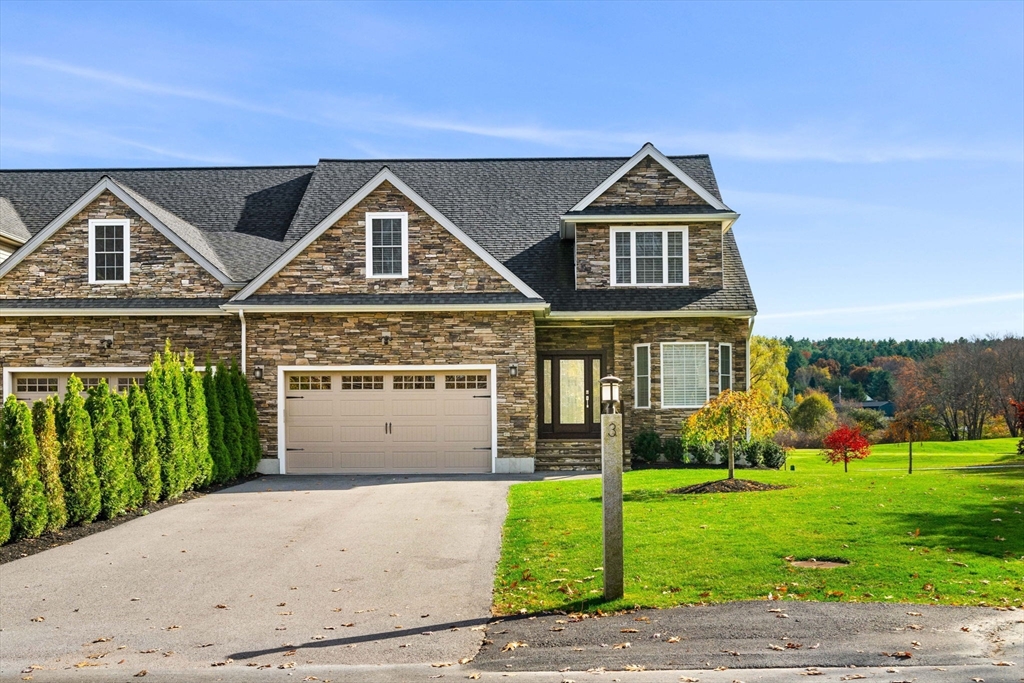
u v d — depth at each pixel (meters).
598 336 24.58
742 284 24.50
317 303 21.33
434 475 21.31
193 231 23.89
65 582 11.06
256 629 9.09
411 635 8.77
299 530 14.19
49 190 27.64
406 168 28.77
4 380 21.89
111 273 22.22
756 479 18.12
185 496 17.83
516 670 7.59
